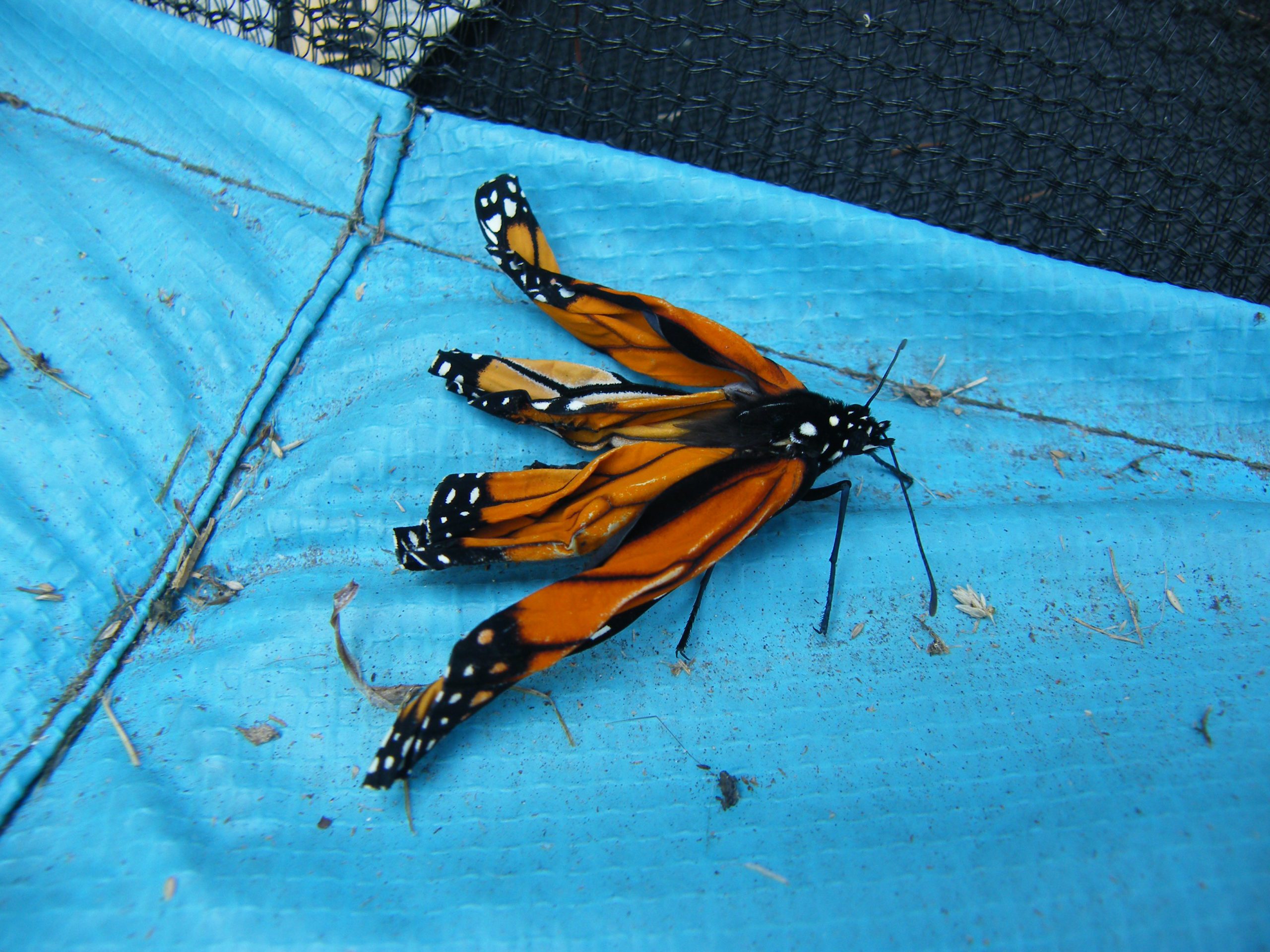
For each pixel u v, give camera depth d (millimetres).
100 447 108
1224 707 99
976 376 123
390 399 114
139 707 98
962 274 120
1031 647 105
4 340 110
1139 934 87
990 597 107
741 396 105
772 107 124
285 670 100
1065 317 121
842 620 106
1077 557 109
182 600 105
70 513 105
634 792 96
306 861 90
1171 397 122
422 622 103
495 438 113
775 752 99
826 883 90
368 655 102
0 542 102
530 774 97
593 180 121
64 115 125
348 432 112
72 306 113
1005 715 100
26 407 108
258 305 117
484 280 123
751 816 95
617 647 104
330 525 109
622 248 124
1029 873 89
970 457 118
